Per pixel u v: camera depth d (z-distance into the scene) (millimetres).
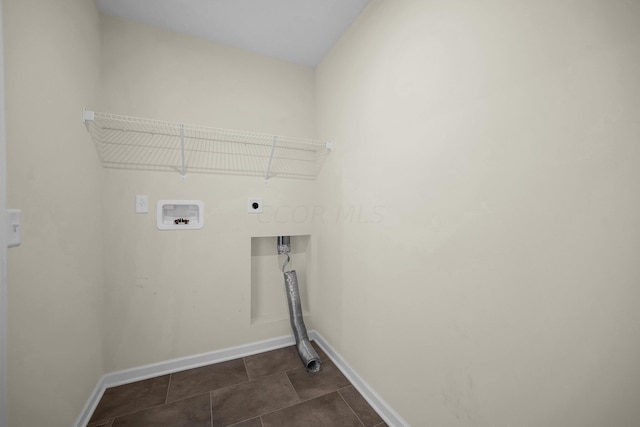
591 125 594
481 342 837
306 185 2000
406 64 1141
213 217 1706
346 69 1612
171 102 1596
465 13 875
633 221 538
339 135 1690
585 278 607
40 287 872
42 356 880
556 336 660
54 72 964
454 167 921
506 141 757
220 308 1738
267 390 1455
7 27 732
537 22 686
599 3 583
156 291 1572
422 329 1062
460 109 896
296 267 2123
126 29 1498
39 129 872
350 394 1431
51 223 938
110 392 1418
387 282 1260
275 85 1904
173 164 1600
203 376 1574
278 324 1928
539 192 687
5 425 690
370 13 1388
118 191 1475
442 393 976
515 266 742
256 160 1832
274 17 1512
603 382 584
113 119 1450
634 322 539
